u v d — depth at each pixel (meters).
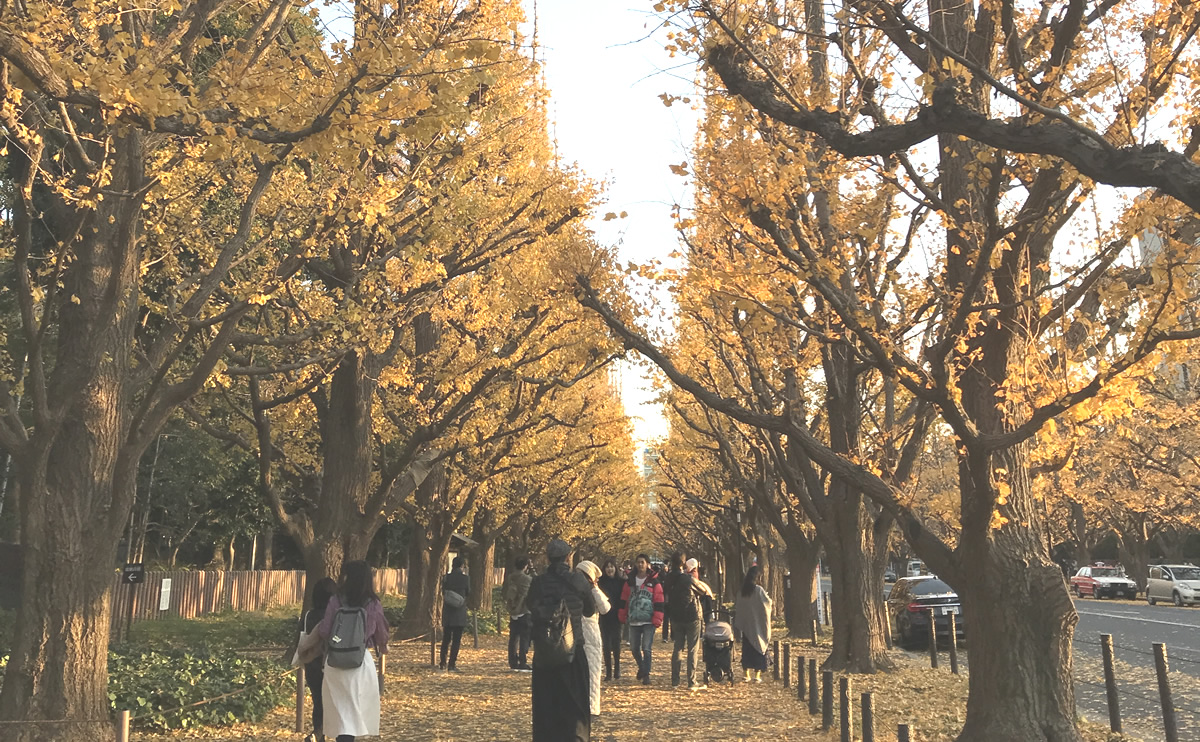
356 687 7.02
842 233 9.23
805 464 16.09
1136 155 4.89
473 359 14.06
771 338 11.95
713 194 8.62
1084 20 7.17
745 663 13.62
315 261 12.63
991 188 6.80
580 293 9.73
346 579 7.31
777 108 6.36
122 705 9.08
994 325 8.29
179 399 8.73
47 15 5.49
